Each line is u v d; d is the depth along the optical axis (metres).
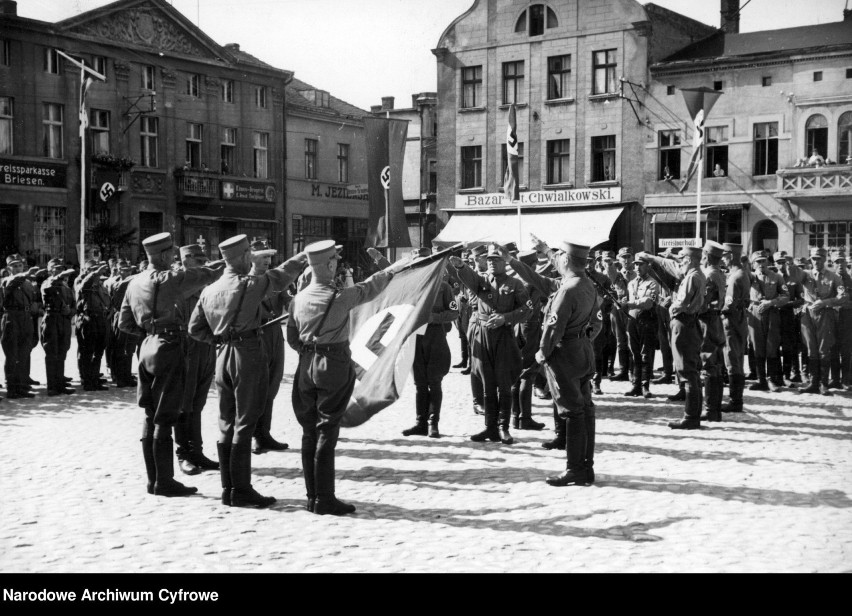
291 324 7.05
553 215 38.84
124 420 11.50
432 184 49.50
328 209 48.66
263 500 7.15
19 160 35.62
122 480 8.04
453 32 41.12
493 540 6.17
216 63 42.38
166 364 7.43
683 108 36.03
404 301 8.05
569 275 7.92
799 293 14.86
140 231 39.72
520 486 7.79
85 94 29.73
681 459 8.91
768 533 6.34
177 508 7.07
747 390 14.62
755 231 34.84
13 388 13.77
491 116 40.38
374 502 7.24
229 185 42.72
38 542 6.12
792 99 33.78
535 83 39.34
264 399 7.23
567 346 7.79
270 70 44.53
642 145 36.97
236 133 43.78
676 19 38.78
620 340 15.54
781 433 10.40
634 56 36.97
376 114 51.09
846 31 34.16
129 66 39.16
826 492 7.54
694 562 5.66
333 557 5.80
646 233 37.03
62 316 14.19
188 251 9.64
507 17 39.78
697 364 10.70
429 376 10.18
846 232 33.12
